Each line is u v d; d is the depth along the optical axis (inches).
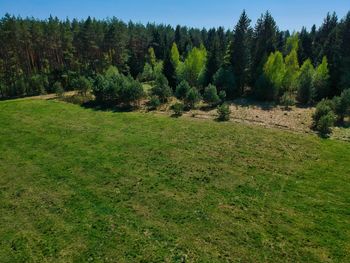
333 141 1209.4
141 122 1541.6
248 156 1107.9
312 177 955.3
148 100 1927.9
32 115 1750.7
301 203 826.8
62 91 2206.0
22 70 2795.3
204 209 812.6
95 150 1221.7
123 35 3090.6
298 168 1012.5
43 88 2568.9
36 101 2085.4
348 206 809.5
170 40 3757.4
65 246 696.4
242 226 742.5
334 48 1991.9
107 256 661.9
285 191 885.2
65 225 770.2
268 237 703.1
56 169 1077.1
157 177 989.2
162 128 1437.0
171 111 1701.5
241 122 1467.8
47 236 732.0
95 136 1375.5
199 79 2059.5
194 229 737.6
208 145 1216.2
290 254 652.1
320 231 717.9
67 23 3208.7
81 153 1200.2
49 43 2827.3
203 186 925.8
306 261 632.4
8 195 923.4
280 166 1029.2
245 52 1971.0
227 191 894.4
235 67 1982.0
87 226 762.8
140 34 3449.8
